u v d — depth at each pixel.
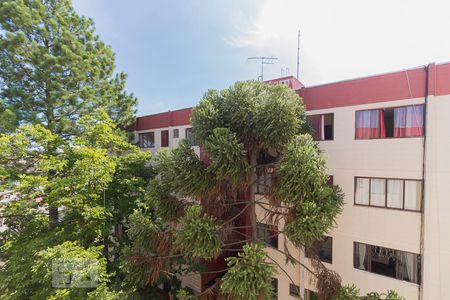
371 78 8.24
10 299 8.12
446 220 7.04
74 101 12.07
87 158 9.50
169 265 8.93
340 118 8.88
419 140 7.39
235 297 6.28
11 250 9.10
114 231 12.70
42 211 11.04
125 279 9.36
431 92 7.10
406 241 7.66
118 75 15.34
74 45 12.14
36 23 11.45
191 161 7.92
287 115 7.30
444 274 7.08
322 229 6.52
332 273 7.80
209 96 8.55
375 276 8.19
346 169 8.77
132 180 11.72
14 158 9.54
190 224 6.69
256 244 6.67
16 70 11.38
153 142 16.72
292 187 6.75
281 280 10.36
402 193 7.77
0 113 10.66
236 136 7.72
